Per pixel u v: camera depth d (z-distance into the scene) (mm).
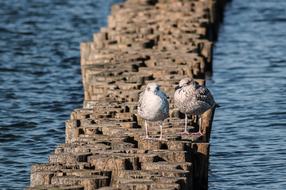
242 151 20438
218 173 18812
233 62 31453
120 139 16812
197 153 16891
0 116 23688
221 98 26062
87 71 23562
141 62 24359
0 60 31422
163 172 14930
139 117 18188
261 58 32000
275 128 22609
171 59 24750
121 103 19781
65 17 41281
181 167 15359
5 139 21469
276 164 19344
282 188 17812
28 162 19594
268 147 20719
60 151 16172
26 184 18078
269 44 34719
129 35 28688
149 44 27594
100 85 21516
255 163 19453
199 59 25000
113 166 15320
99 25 39500
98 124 17984
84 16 41719
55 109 24656
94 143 16562
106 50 26703
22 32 37375
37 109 24609
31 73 29500
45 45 34656
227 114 24109
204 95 18000
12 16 41219
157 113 16594
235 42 35500
